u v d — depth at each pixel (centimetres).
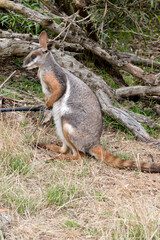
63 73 673
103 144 735
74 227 457
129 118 784
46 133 751
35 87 949
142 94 858
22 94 891
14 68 1038
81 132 639
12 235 432
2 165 577
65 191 528
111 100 856
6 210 473
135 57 970
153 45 1177
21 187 524
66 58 892
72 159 646
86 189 543
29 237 433
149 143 748
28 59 683
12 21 1102
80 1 808
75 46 1017
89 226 462
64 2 878
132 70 856
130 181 580
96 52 889
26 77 997
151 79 839
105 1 784
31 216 478
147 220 448
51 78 669
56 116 672
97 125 648
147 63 977
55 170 584
